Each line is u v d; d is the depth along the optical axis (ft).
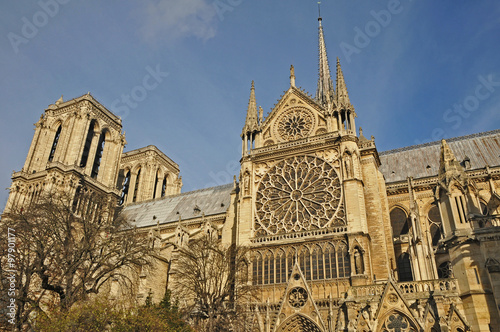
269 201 207.51
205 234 223.71
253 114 237.66
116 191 333.21
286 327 167.12
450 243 118.83
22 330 139.74
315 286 176.55
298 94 232.12
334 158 203.10
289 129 226.99
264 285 185.78
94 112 336.90
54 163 293.64
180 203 327.47
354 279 169.68
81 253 152.87
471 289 111.34
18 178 307.78
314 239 185.47
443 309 122.52
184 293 201.05
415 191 222.07
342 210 189.78
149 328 133.28
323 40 395.34
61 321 121.90
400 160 255.09
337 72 226.17
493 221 118.11
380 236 185.88
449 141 253.85
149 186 378.53
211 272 184.85
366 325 133.18
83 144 317.63
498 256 110.63
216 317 168.35
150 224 306.76
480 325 107.96
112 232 175.22
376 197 194.39
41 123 336.90
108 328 134.62
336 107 215.51
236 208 232.73
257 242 197.47
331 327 153.38
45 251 161.17
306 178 204.54
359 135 232.12
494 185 207.62
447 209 122.21
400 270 194.08
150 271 212.64
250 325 168.76
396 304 132.87
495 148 232.73
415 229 159.43
